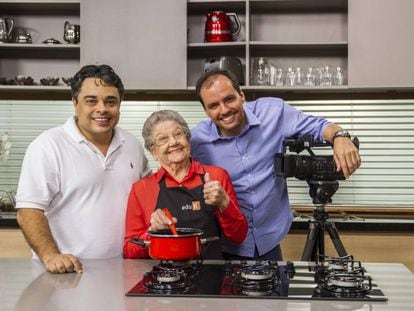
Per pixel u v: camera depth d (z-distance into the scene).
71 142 1.90
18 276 1.47
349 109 3.74
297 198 3.78
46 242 1.69
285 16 3.71
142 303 1.16
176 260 1.41
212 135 2.09
